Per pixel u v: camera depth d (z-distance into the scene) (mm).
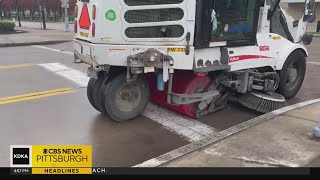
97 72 5617
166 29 5145
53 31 27641
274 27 6855
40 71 10047
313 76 9945
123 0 5094
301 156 4156
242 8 5758
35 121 5836
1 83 8484
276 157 4129
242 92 6262
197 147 4422
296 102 7363
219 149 4367
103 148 4816
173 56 5195
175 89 5781
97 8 5160
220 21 5500
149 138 5188
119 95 5648
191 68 5258
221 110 6527
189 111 5996
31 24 44844
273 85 6633
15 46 17234
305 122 5262
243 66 6078
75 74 9602
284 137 4715
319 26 27938
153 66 5199
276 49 6711
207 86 5930
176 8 5070
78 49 5848
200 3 5137
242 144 4508
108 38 5207
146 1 5098
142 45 5199
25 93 7586
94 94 5871
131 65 5199
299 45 7180
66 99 7172
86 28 5527
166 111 6391
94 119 5984
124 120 5820
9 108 6520
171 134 5355
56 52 14656
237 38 5836
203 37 5301
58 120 5906
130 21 5148
